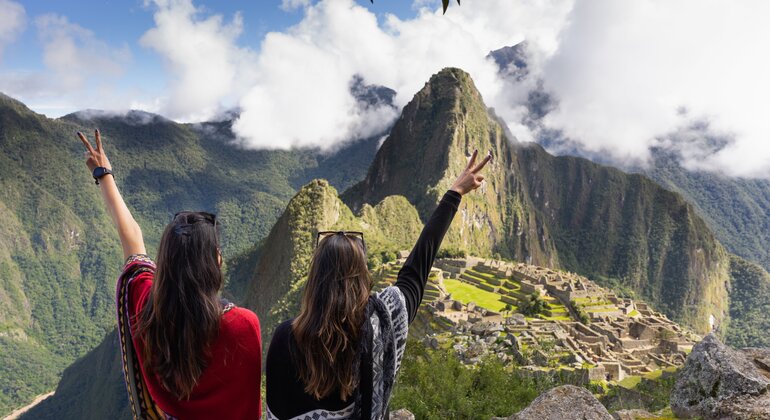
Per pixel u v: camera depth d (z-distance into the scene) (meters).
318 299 2.02
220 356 2.00
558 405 4.86
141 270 2.21
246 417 2.12
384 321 2.11
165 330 1.90
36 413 153.62
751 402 4.74
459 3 2.45
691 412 5.06
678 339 57.28
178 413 2.06
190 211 2.10
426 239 2.43
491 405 13.15
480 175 2.62
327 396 2.05
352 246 2.11
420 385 14.16
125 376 2.12
